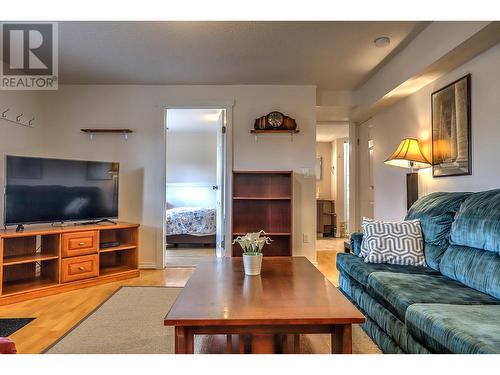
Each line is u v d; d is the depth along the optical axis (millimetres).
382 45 3232
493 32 2307
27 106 3967
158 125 4371
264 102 4406
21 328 2375
